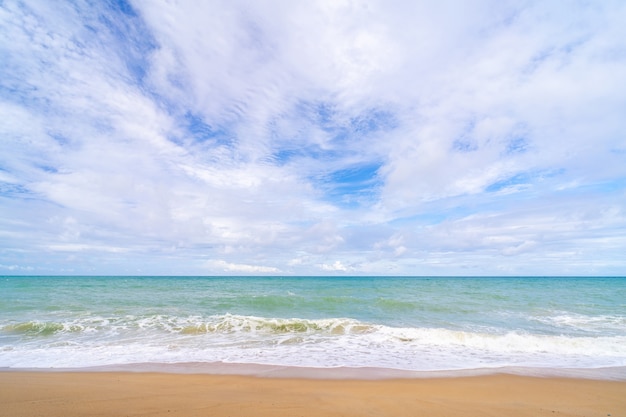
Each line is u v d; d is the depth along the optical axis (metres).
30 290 31.80
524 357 10.25
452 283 55.81
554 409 6.21
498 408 6.21
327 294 29.69
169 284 46.31
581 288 40.38
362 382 7.79
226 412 5.63
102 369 8.66
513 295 29.22
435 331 12.92
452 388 7.39
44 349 10.69
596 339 11.88
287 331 13.60
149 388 7.04
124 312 17.69
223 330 13.63
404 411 5.92
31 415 5.38
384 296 27.70
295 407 5.97
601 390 7.37
